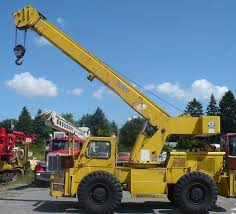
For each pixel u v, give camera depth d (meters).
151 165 16.22
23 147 30.00
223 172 15.98
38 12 17.97
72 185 15.69
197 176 15.20
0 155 25.12
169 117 16.61
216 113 106.94
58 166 16.39
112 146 15.91
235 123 103.94
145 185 15.62
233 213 15.38
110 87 17.19
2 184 26.33
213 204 15.14
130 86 17.05
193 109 109.75
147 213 15.41
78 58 17.50
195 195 15.14
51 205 16.97
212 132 16.09
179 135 16.61
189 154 15.90
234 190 15.81
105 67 17.31
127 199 19.20
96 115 118.56
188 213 15.14
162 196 15.61
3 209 15.81
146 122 16.69
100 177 15.02
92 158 15.84
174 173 15.73
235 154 26.36
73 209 15.97
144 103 16.83
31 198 19.39
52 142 26.69
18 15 18.06
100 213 14.94
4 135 25.69
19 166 28.75
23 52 18.03
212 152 16.06
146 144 16.44
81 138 26.41
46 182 25.75
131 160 16.31
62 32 17.81
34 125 102.56
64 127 24.61
